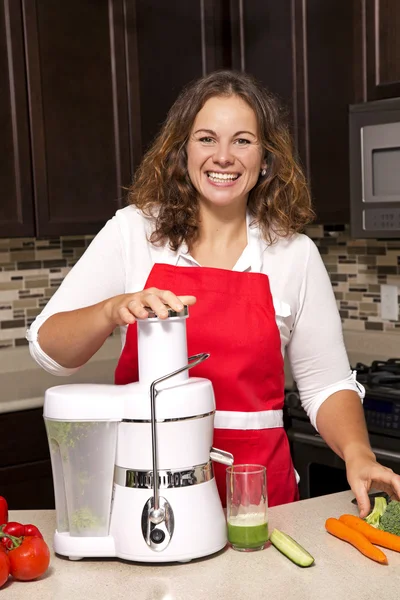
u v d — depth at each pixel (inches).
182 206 68.3
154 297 51.5
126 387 52.2
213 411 52.2
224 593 46.2
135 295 52.8
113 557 51.8
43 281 131.5
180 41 124.3
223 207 68.7
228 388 66.5
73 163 116.1
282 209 70.4
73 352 58.6
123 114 120.0
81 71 116.1
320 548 52.7
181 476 50.4
